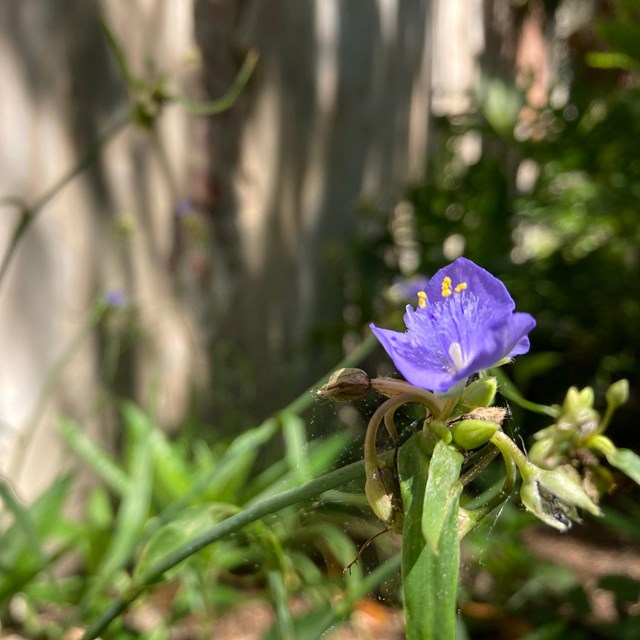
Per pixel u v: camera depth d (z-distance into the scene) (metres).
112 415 0.45
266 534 0.22
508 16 1.40
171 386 0.49
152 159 0.46
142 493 0.35
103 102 0.42
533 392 0.72
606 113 0.76
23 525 0.26
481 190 0.78
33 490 0.40
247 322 0.57
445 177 0.89
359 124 0.75
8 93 0.36
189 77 0.49
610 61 0.52
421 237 0.73
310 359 0.67
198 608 0.36
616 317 0.72
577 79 0.92
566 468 0.18
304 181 0.65
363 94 0.76
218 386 0.54
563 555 0.52
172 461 0.40
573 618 0.37
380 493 0.14
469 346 0.16
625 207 0.69
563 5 1.61
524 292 0.70
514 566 0.38
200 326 0.52
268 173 0.59
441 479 0.14
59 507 0.34
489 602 0.39
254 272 0.58
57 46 0.38
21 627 0.38
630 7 0.49
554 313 0.71
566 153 0.76
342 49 0.70
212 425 0.53
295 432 0.31
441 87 1.06
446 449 0.14
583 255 0.75
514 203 0.75
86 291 0.42
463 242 0.83
